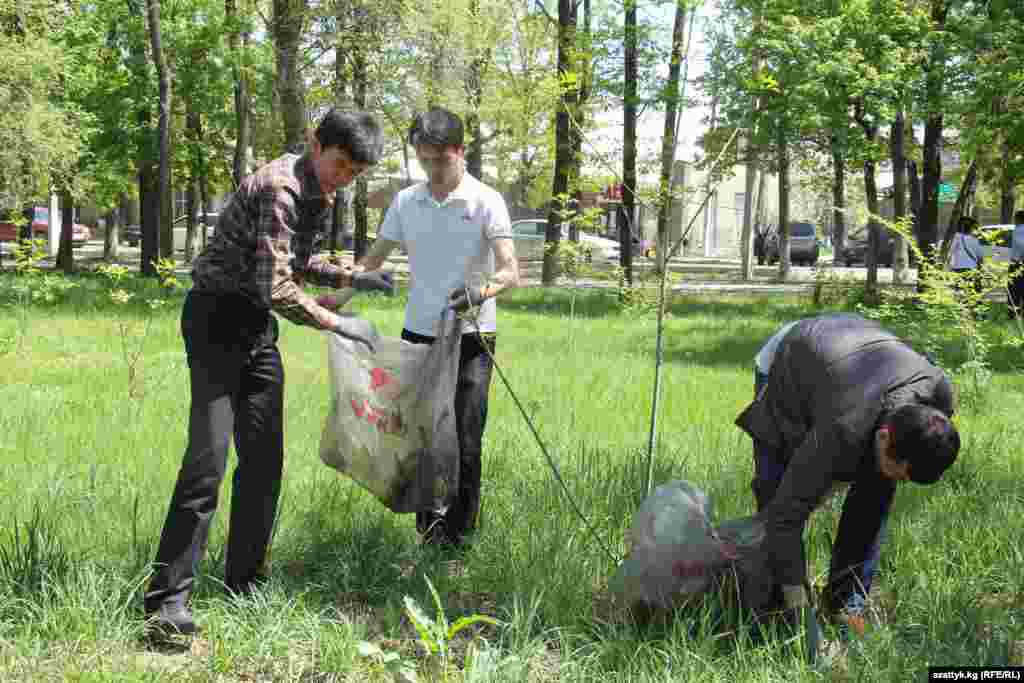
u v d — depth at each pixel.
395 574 4.43
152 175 23.98
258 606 3.84
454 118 4.73
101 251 41.03
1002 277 9.35
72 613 3.66
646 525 3.88
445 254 4.82
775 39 16.09
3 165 18.19
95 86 24.20
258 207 3.79
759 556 3.79
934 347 9.88
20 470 5.71
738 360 11.93
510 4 19.52
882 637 3.66
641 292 15.52
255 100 23.42
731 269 40.12
